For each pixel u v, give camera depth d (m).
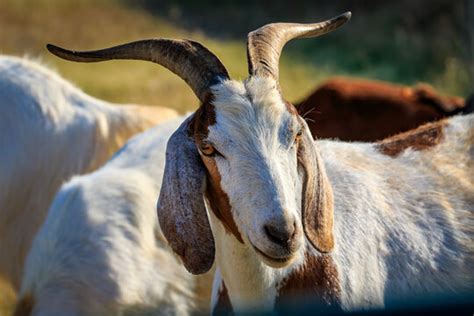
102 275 11.45
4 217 14.30
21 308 11.70
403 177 10.95
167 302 11.69
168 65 9.42
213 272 11.96
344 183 10.46
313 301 9.59
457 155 11.41
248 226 8.61
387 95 18.58
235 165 8.69
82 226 11.77
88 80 28.28
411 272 10.38
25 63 15.02
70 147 14.50
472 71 30.48
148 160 12.69
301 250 9.62
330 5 39.62
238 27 37.69
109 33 36.34
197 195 8.99
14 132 14.45
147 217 11.98
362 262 10.05
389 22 36.41
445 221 10.77
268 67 9.22
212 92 8.99
